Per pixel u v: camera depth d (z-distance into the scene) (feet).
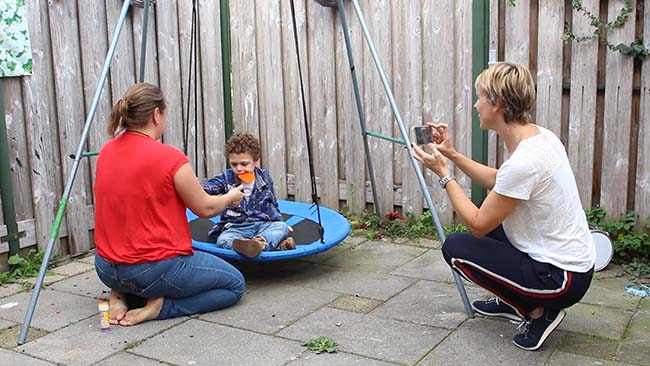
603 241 12.93
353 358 9.16
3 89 13.17
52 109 14.19
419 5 15.34
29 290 12.42
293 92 17.11
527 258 9.07
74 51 14.55
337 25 16.31
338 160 17.04
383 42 15.85
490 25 14.58
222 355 9.31
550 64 13.99
